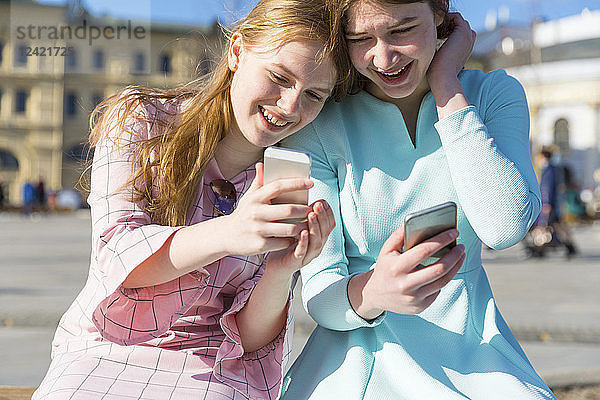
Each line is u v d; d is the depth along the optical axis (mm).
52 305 6754
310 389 1660
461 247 1432
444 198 1722
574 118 40219
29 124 46531
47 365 4441
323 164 1797
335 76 1579
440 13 1623
